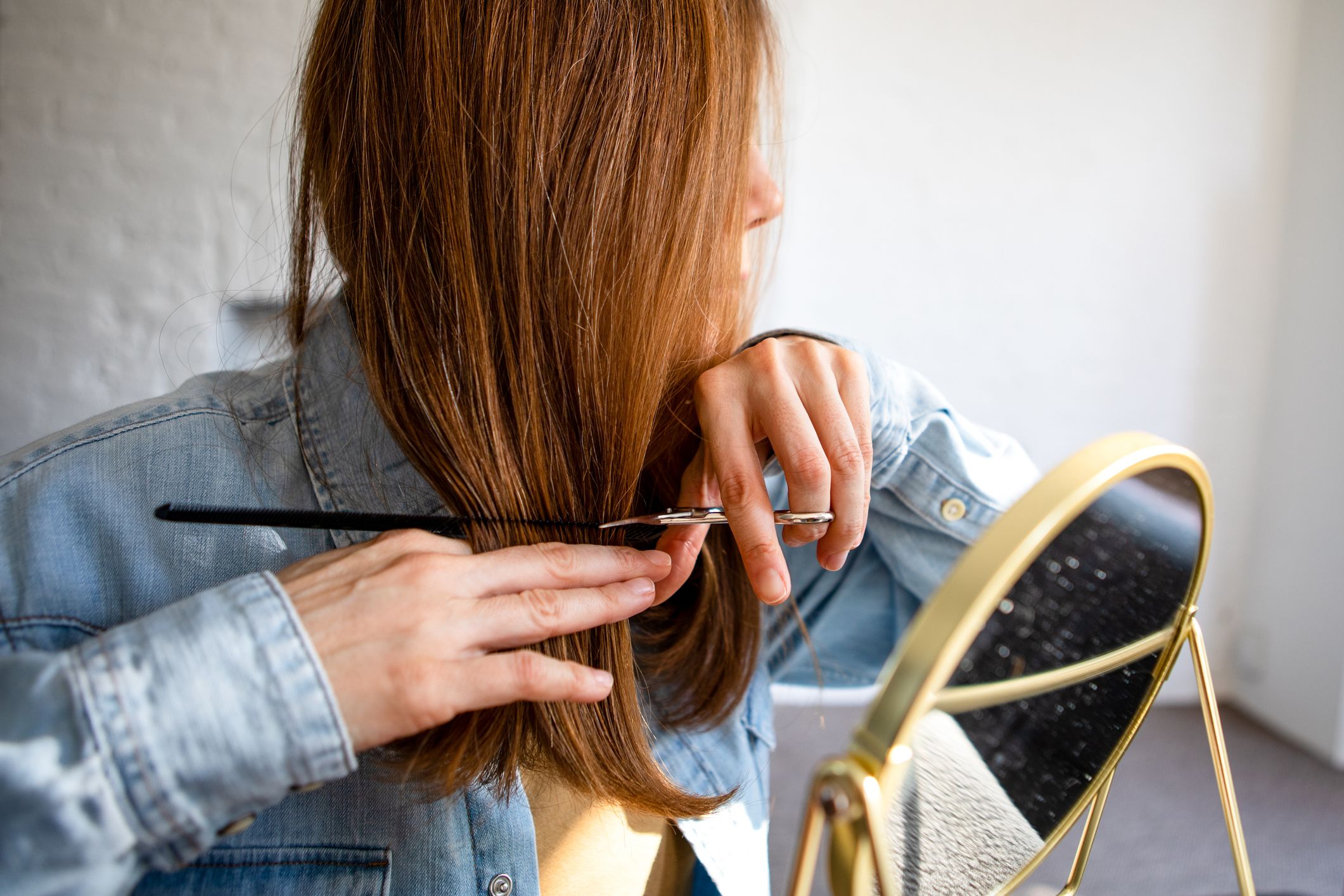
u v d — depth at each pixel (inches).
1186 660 85.4
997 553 8.3
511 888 17.6
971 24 78.1
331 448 17.6
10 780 10.2
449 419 14.7
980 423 84.3
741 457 15.1
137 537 16.1
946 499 22.3
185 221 71.5
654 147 15.6
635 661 19.9
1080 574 11.0
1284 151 81.4
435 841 17.2
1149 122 80.4
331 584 12.3
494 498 14.8
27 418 72.3
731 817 21.8
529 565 13.0
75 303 71.5
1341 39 76.1
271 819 16.7
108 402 72.8
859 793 7.6
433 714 11.8
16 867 10.3
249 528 17.0
